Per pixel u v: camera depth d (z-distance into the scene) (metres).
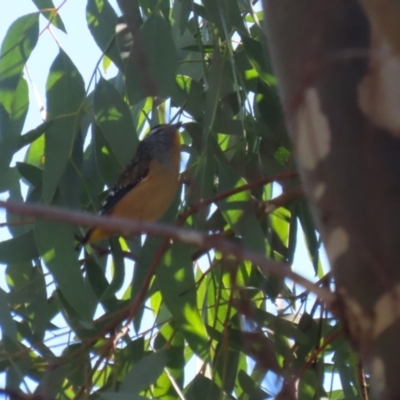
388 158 3.05
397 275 2.93
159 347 7.83
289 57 3.39
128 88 7.04
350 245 3.05
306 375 7.29
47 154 7.52
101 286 7.86
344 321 3.14
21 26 7.99
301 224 7.87
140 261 7.21
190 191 7.75
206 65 8.32
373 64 3.08
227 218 6.94
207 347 6.91
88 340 6.40
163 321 7.89
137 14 7.43
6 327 6.79
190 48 8.04
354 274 3.04
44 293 7.44
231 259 5.00
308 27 3.32
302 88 3.18
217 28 7.64
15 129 7.66
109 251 7.90
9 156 7.59
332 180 3.12
